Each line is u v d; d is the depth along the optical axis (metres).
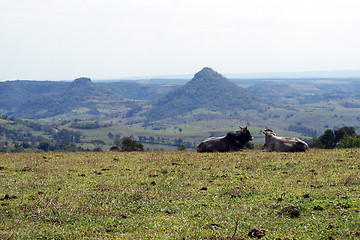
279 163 19.11
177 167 19.05
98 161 22.03
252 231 9.49
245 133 26.75
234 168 18.44
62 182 16.14
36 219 11.38
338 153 22.36
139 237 9.69
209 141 26.97
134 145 42.62
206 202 12.77
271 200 12.36
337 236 8.95
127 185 15.31
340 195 12.22
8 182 16.22
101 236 9.94
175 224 10.63
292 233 9.41
